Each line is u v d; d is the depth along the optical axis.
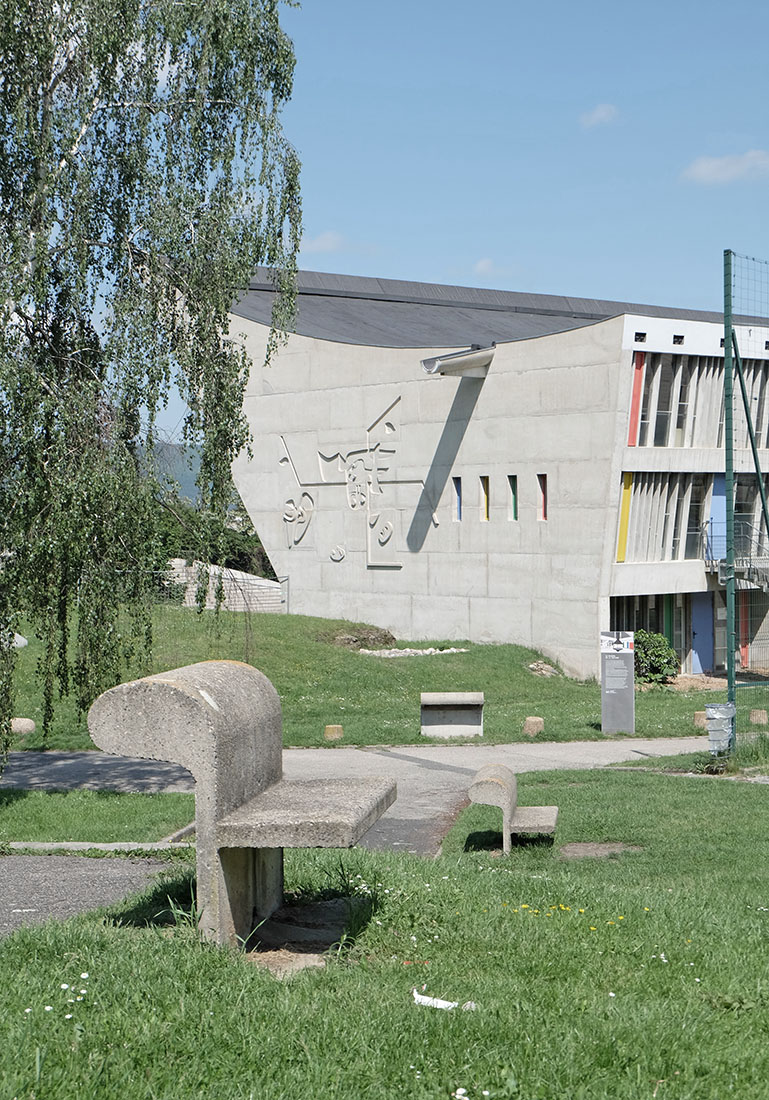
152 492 15.45
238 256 17.05
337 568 45.12
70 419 14.37
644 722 27.91
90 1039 4.89
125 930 6.92
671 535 38.53
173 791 17.19
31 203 14.74
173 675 6.84
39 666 15.80
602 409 36.03
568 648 37.28
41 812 14.73
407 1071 4.77
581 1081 4.73
